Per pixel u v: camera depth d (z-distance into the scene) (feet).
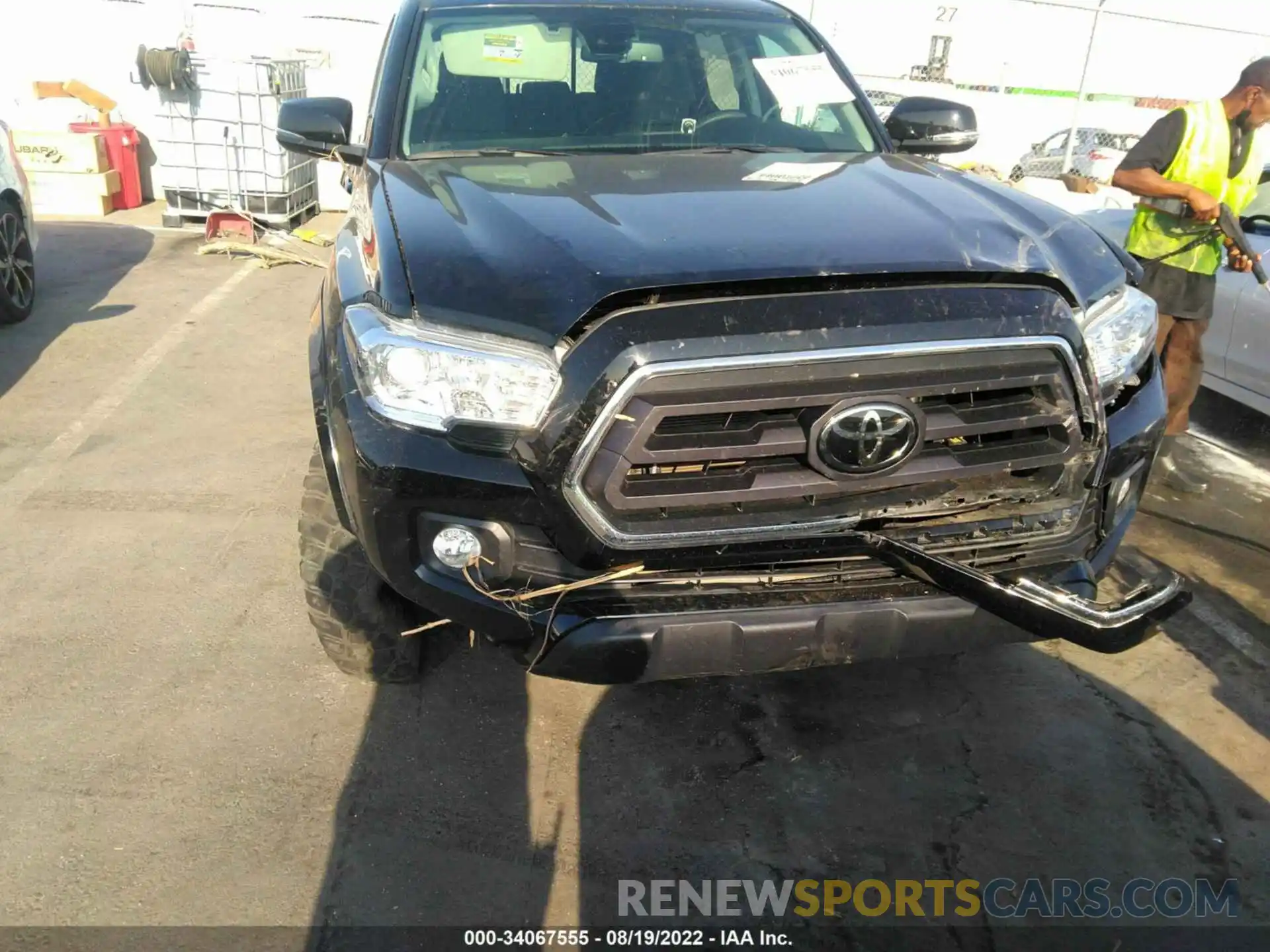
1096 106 38.88
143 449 14.89
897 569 7.29
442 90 10.78
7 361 18.49
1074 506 7.45
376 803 8.32
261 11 32.35
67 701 9.44
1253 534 13.00
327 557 8.79
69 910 7.25
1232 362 15.49
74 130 31.19
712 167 9.53
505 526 6.94
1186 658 10.30
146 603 11.00
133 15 32.37
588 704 9.55
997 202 8.61
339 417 7.33
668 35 11.62
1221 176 13.01
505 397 6.59
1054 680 9.93
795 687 9.82
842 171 9.39
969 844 7.99
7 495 13.42
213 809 8.21
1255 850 7.92
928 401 6.93
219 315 21.61
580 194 8.31
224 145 28.50
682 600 7.07
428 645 9.98
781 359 6.40
